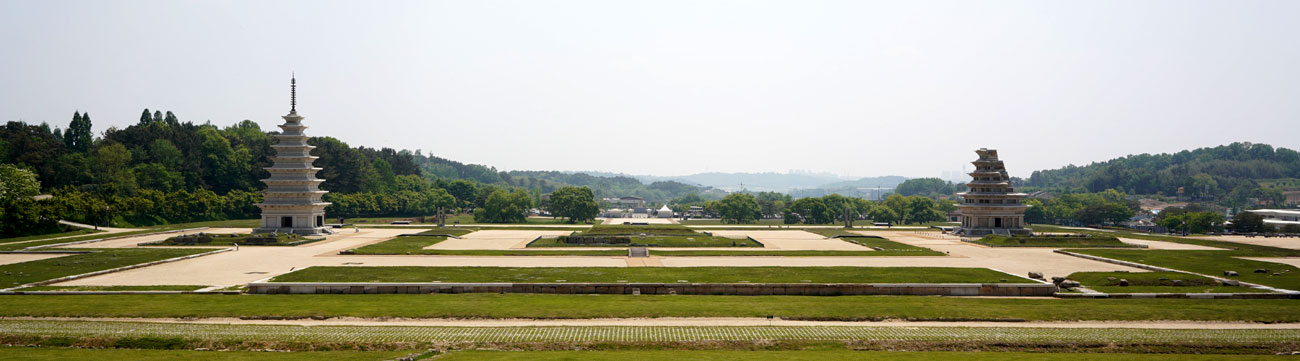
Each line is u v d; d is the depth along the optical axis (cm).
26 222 15325
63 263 9831
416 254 12012
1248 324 6069
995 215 17662
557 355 4778
